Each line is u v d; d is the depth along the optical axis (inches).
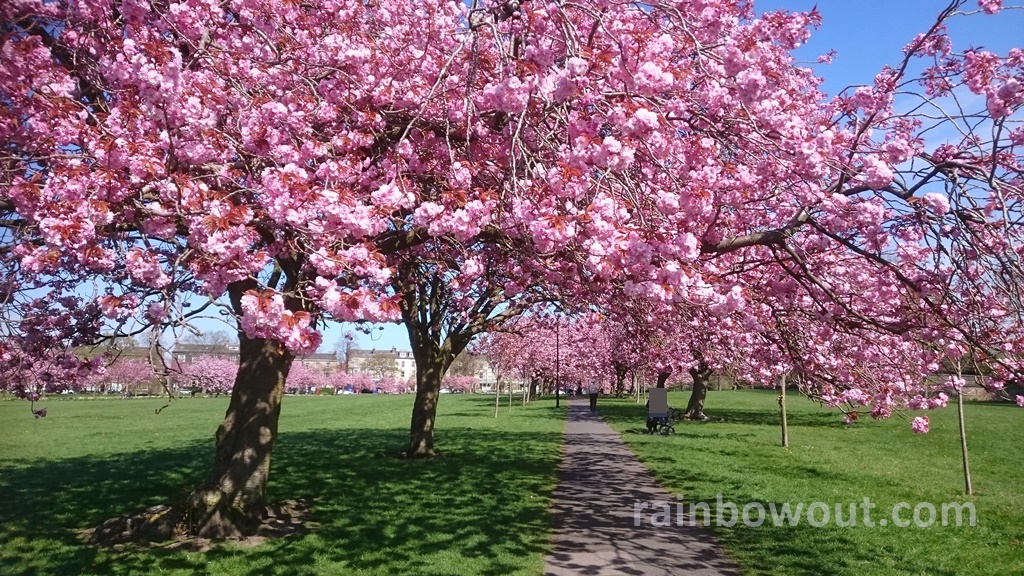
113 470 518.3
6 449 689.6
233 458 305.3
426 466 515.2
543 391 2596.0
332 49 228.4
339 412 1419.8
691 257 176.7
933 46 222.1
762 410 1259.8
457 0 285.4
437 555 261.3
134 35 211.0
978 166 199.6
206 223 158.9
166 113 167.3
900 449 635.5
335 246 181.3
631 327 436.8
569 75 167.5
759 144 204.2
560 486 420.5
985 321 246.1
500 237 242.5
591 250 172.1
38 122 181.8
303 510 347.3
